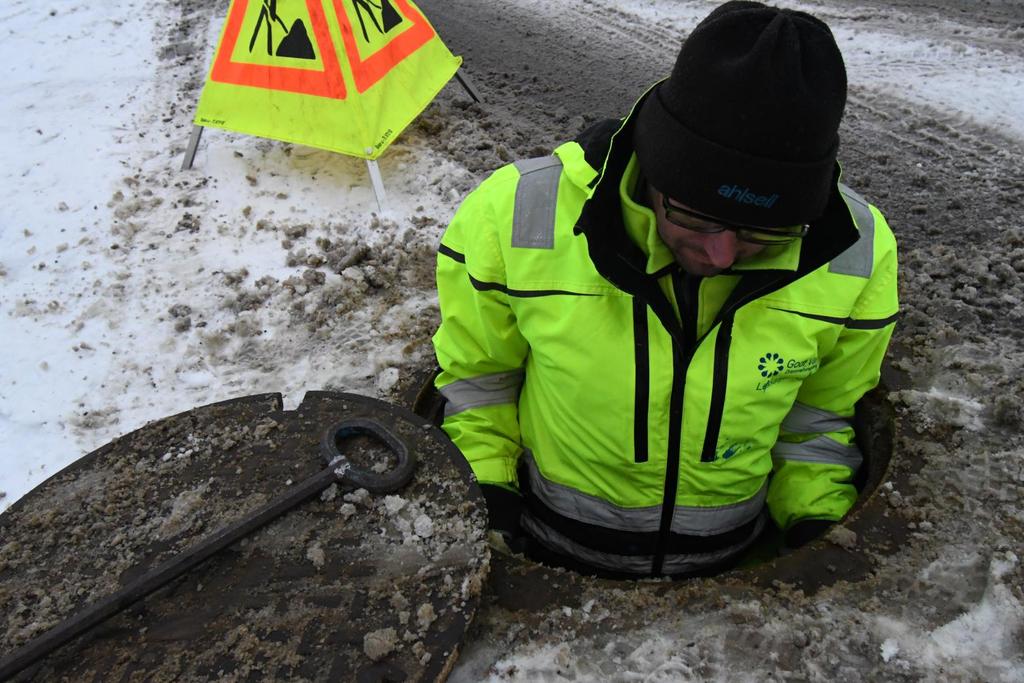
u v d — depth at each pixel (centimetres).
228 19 328
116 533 163
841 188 166
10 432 237
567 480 187
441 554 158
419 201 326
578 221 142
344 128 319
